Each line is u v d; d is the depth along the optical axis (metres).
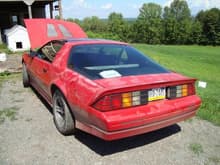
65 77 2.99
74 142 2.99
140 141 3.09
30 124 3.46
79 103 2.59
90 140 3.05
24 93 5.02
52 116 3.78
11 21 17.73
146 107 2.54
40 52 4.30
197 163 2.62
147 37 69.56
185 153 2.82
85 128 2.67
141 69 3.06
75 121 2.92
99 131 2.41
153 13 87.94
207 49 54.06
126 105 2.40
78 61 3.09
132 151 2.84
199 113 4.12
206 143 3.08
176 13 94.69
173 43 69.00
